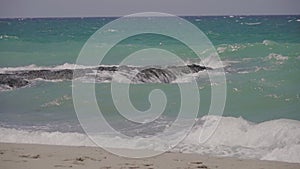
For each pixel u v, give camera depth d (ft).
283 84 76.28
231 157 51.47
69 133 61.87
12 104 77.92
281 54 83.30
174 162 48.83
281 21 84.89
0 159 49.21
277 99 71.82
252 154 52.60
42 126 66.49
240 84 75.05
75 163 47.65
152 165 47.52
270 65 80.94
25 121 69.31
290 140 56.34
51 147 55.93
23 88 84.48
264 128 59.62
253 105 70.64
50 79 87.35
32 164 47.11
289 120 61.52
